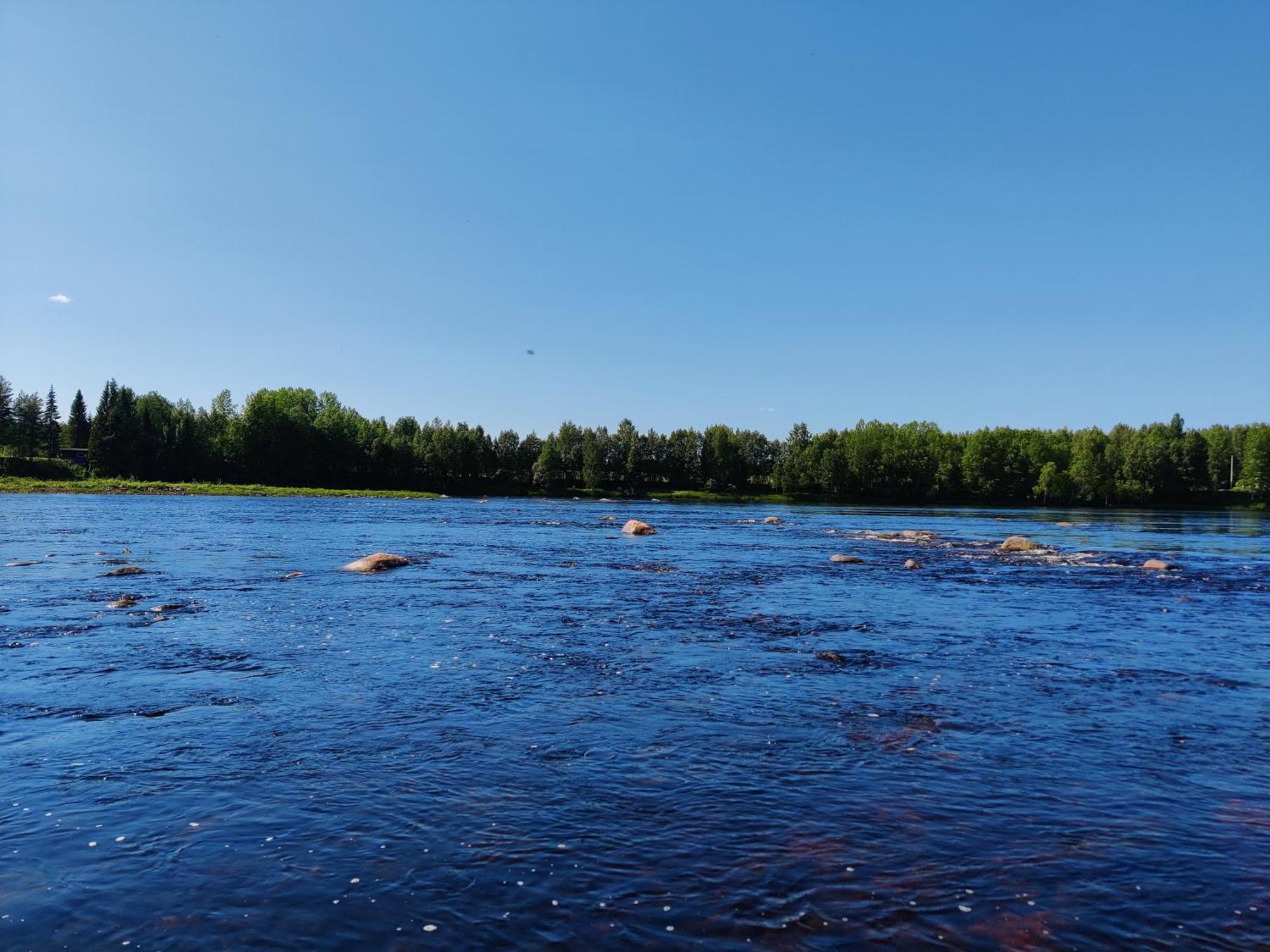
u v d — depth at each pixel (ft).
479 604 71.61
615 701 40.63
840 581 94.22
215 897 21.63
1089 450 434.71
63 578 82.23
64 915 20.67
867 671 48.01
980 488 449.89
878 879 22.99
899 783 30.37
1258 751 34.71
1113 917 21.29
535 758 32.35
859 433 485.15
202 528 162.30
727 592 82.38
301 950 19.26
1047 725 37.81
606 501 430.20
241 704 39.14
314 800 27.89
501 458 522.47
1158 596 85.56
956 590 87.86
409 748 33.22
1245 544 172.35
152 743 33.50
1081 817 27.53
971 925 20.76
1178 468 436.35
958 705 40.98
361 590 79.00
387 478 474.90
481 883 22.48
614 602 74.23
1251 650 56.54
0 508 223.71
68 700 39.32
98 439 410.31
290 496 393.29
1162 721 38.78
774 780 30.42
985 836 25.93
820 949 19.54
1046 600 80.38
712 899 21.81
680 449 537.24
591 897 21.81
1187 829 26.78
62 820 26.13
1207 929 20.86
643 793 28.99
